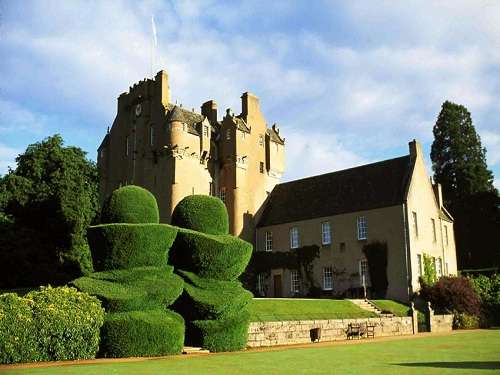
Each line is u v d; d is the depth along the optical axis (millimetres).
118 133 53750
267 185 52344
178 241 24172
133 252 22031
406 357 18438
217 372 14203
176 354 20969
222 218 25859
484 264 60844
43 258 40688
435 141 69812
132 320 20266
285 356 19172
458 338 28531
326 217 46281
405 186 43062
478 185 64938
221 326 22906
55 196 42656
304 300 33500
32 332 17984
